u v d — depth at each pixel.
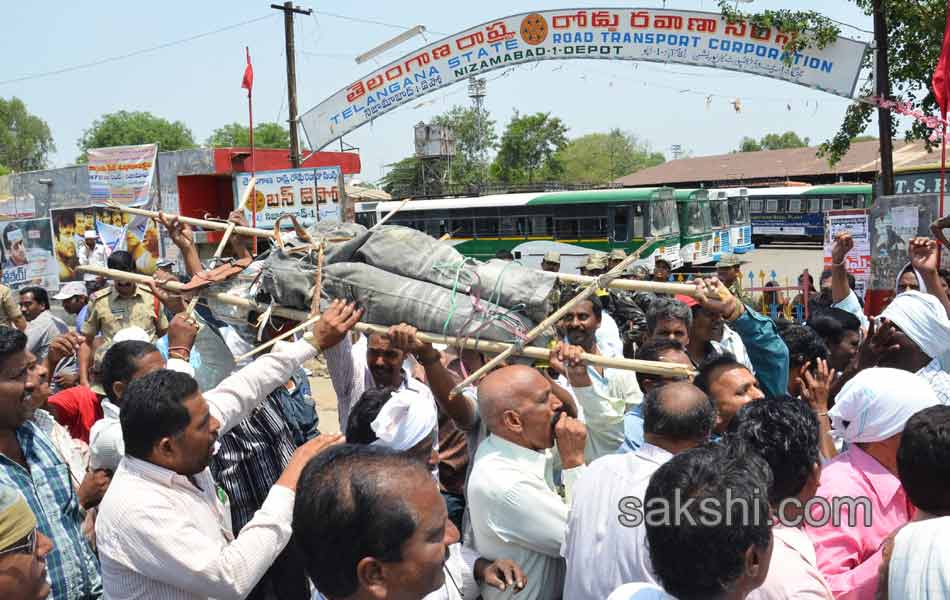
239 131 67.94
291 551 3.16
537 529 2.88
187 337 3.51
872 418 2.88
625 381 4.36
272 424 3.70
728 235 27.19
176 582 2.48
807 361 4.34
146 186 16.38
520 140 53.25
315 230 3.63
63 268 16.28
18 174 19.25
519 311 3.03
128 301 7.50
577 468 3.06
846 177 43.75
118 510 2.53
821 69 10.74
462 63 12.91
